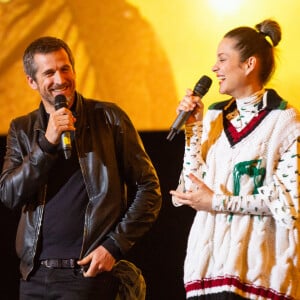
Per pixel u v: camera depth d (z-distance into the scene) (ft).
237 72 22.48
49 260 24.39
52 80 24.29
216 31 35.12
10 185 24.36
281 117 22.09
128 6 35.88
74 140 24.73
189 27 35.40
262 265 21.72
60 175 24.66
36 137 24.93
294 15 34.01
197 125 23.27
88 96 36.32
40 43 24.76
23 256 24.81
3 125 36.70
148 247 36.60
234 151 22.33
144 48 35.83
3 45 36.68
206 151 23.27
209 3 35.14
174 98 35.63
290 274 21.80
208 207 21.95
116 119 25.48
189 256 22.77
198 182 22.11
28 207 24.89
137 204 25.18
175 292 36.35
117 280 25.55
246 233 21.94
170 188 35.91
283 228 21.89
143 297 26.23
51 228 24.48
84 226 24.39
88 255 24.12
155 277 36.55
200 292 22.27
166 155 35.81
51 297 24.41
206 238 22.38
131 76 35.99
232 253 21.83
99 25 36.19
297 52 33.96
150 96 35.83
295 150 21.84
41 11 36.52
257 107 22.57
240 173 22.06
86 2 36.24
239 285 21.72
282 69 34.04
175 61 35.55
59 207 24.49
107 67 36.14
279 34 23.03
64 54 24.67
